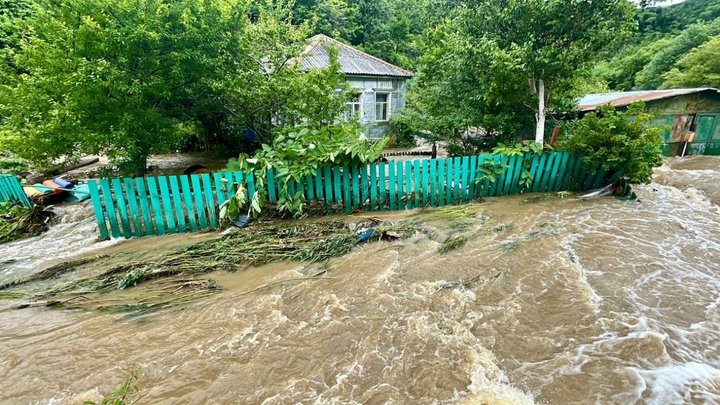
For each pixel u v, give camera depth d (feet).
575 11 23.86
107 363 8.81
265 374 8.32
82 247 17.16
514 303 10.93
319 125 29.25
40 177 30.86
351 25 100.07
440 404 7.32
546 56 24.54
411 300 11.25
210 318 10.64
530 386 7.75
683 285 11.86
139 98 22.41
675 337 9.23
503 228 17.47
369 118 52.39
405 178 21.54
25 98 22.48
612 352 8.68
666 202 21.88
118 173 29.50
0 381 8.30
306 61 45.14
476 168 22.93
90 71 20.45
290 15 33.73
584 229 17.01
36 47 22.24
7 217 20.67
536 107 28.86
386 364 8.53
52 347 9.46
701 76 61.52
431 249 15.19
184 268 13.98
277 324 10.22
